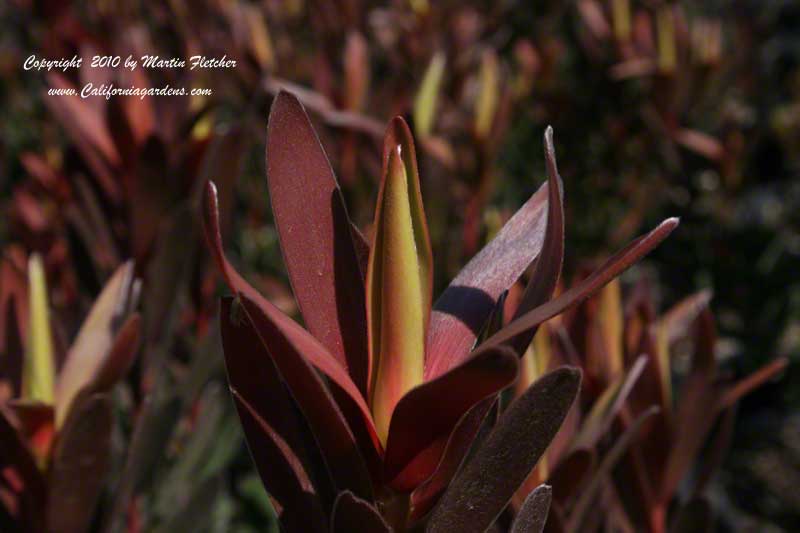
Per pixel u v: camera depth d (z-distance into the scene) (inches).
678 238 54.1
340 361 15.2
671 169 52.2
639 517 20.3
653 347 20.1
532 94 53.8
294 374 14.3
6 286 21.1
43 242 32.2
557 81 56.6
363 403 14.7
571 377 14.8
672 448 20.4
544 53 53.8
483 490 15.0
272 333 14.1
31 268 19.2
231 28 45.8
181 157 26.3
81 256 26.9
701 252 54.1
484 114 35.0
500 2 60.3
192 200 25.6
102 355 20.1
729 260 53.8
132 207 25.6
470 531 15.1
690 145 49.1
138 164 24.9
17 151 55.8
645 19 51.4
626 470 20.1
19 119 57.7
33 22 54.4
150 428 23.4
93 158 26.3
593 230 53.6
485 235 34.0
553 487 18.1
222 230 24.4
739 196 55.8
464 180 36.9
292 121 15.2
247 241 48.8
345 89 36.8
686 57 48.6
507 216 26.3
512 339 14.8
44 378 19.2
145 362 24.7
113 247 26.5
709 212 52.6
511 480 15.0
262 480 15.6
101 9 51.1
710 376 20.6
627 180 53.1
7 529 19.2
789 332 60.5
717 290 54.4
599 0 55.9
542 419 14.9
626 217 54.1
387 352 14.7
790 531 51.3
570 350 19.8
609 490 20.2
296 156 15.3
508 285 15.7
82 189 26.2
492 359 13.6
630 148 52.5
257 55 43.4
